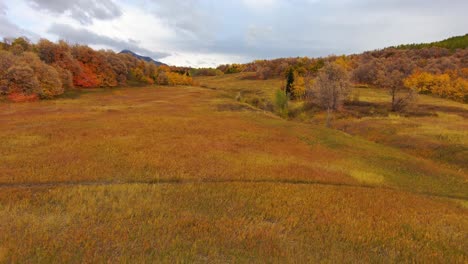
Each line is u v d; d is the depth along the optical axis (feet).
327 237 30.19
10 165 49.08
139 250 25.29
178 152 63.98
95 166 50.49
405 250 28.81
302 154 72.74
